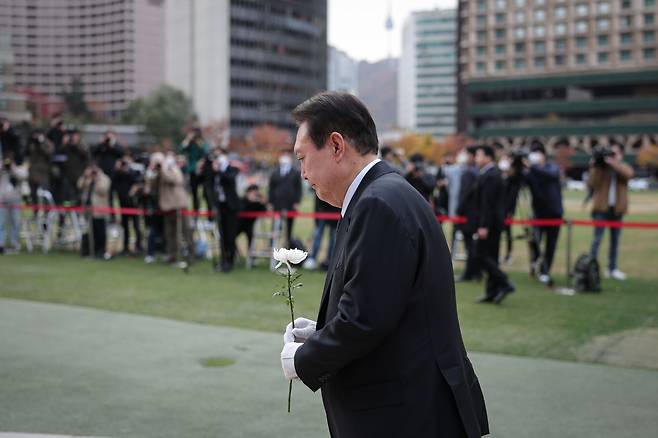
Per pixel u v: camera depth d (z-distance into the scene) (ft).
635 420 13.08
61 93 347.15
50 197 41.09
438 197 41.06
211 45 376.68
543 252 33.09
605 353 18.21
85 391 14.67
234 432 12.37
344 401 6.14
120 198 39.47
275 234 35.60
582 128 281.13
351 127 6.40
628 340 19.67
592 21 280.72
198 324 21.48
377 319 5.66
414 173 31.53
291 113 6.73
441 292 6.14
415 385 5.89
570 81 285.02
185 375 15.94
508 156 33.32
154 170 35.42
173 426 12.65
